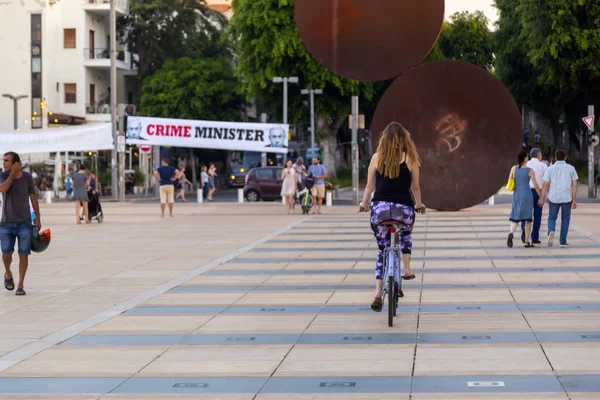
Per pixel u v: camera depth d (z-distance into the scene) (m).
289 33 76.69
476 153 39.16
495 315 14.16
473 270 19.84
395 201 13.41
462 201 39.44
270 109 85.19
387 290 13.52
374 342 12.24
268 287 17.81
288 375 10.52
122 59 92.31
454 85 38.78
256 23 77.12
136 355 11.73
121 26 94.38
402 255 14.19
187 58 92.75
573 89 78.50
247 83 83.56
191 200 64.56
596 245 24.92
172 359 11.47
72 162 76.25
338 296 16.48
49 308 15.70
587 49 72.88
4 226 17.47
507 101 38.69
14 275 20.59
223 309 15.25
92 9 87.19
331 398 9.48
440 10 33.03
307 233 30.91
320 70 77.19
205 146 57.31
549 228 24.67
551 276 18.70
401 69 33.38
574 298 15.75
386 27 33.38
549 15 72.44
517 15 83.69
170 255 24.33
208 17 99.75
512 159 39.00
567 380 9.97
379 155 13.38
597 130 79.31
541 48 73.50
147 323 14.03
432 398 9.36
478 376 10.24
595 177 63.09
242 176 87.19
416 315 14.29
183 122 57.41
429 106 39.00
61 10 87.06
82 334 13.22
